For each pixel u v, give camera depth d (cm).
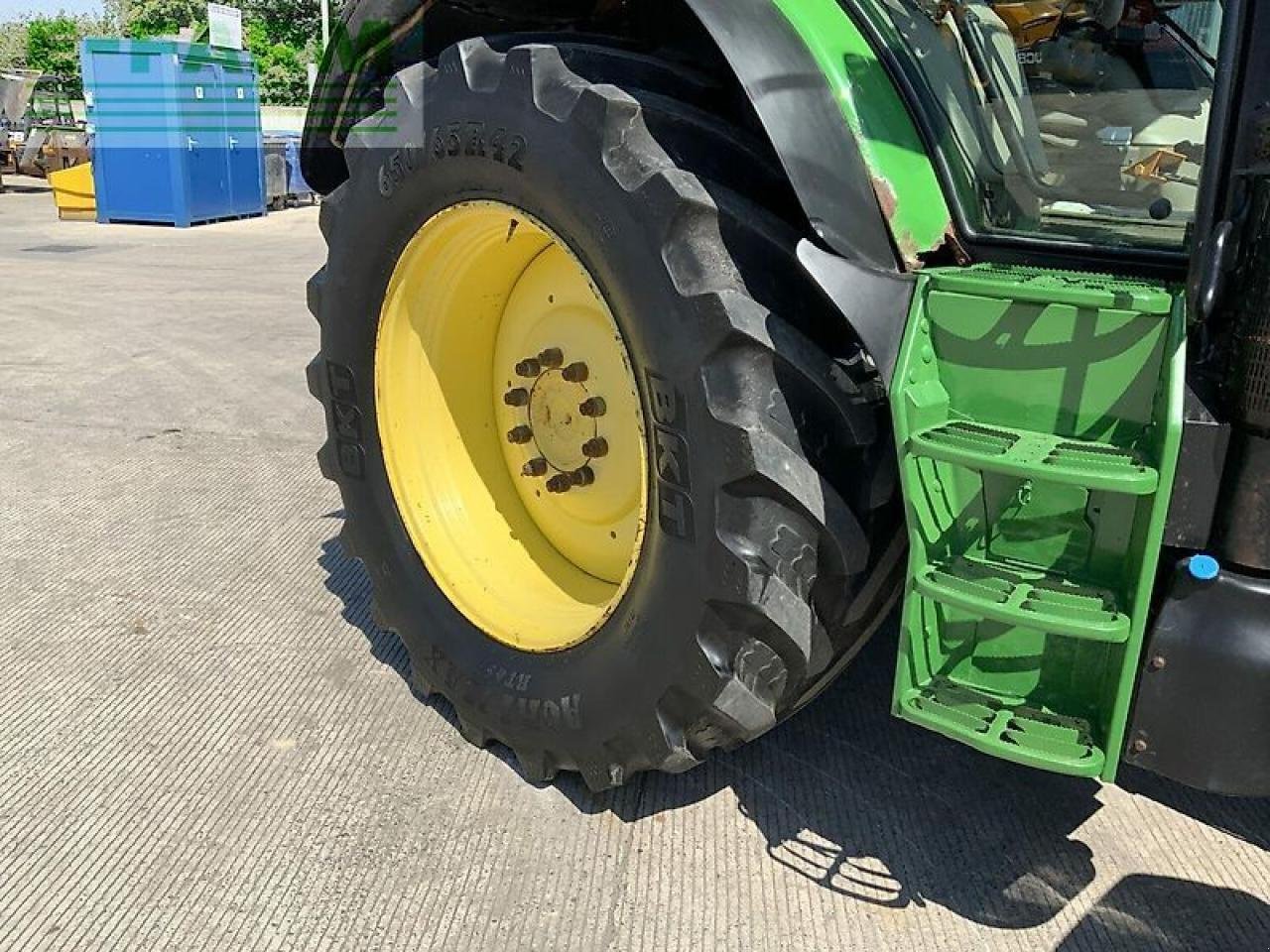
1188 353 179
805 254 188
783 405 197
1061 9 241
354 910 215
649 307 202
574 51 220
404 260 260
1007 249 206
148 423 538
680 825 242
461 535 277
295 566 373
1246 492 170
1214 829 242
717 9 197
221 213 1513
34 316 799
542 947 206
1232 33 157
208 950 205
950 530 193
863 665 311
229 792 250
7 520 412
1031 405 183
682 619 210
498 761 264
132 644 318
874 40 208
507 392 280
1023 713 187
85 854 229
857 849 235
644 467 216
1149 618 179
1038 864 231
